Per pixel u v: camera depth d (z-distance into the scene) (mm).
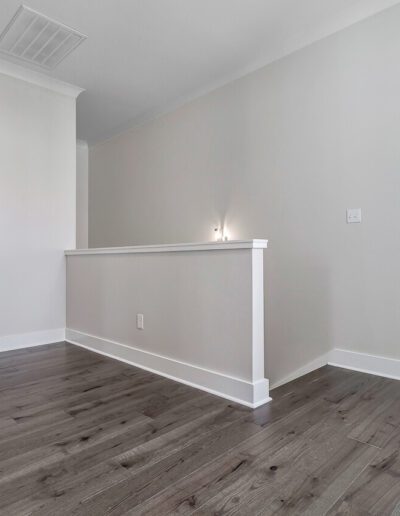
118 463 1448
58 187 3764
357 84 2732
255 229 3473
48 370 2713
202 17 2857
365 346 2666
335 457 1479
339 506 1187
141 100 4273
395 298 2520
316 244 2977
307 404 2029
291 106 3186
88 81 3797
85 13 2783
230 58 3424
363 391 2236
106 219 5461
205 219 4008
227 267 2172
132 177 5020
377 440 1620
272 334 3299
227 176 3766
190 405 2029
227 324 2164
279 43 3193
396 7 2539
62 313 3746
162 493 1259
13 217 3439
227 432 1700
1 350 3311
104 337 3201
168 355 2559
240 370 2090
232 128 3725
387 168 2559
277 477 1345
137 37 3086
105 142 5508
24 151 3525
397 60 2521
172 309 2531
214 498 1229
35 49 3219
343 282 2793
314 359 2961
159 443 1604
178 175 4344
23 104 3535
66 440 1645
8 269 3400
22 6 2688
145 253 2764
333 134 2875
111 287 3119
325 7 2740
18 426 1794
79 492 1267
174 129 4406
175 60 3447
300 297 3078
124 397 2162
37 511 1173
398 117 2510
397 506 1187
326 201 2912
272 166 3328
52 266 3691
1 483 1323
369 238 2652
